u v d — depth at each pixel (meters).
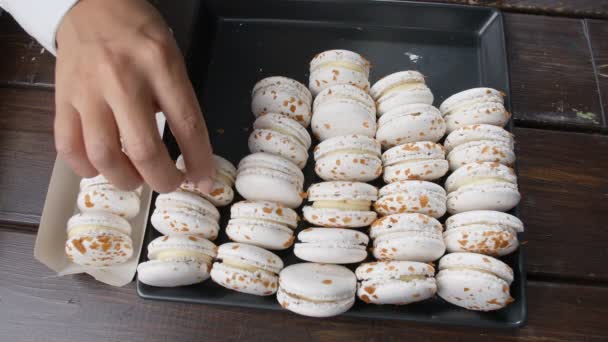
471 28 0.49
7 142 0.46
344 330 0.41
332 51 0.46
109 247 0.41
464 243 0.40
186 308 0.42
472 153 0.43
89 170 0.33
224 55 0.49
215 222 0.42
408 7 0.49
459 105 0.45
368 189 0.42
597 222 0.44
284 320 0.42
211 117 0.47
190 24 0.50
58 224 0.43
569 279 0.43
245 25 0.50
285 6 0.49
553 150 0.46
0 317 0.41
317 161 0.44
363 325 0.41
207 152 0.34
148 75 0.32
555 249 0.43
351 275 0.40
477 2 0.51
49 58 0.49
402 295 0.39
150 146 0.30
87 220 0.41
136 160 0.31
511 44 0.50
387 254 0.41
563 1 0.51
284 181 0.42
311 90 0.47
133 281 0.42
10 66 0.48
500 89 0.46
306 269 0.41
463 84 0.48
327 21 0.50
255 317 0.42
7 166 0.46
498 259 0.42
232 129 0.46
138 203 0.43
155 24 0.33
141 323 0.42
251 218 0.42
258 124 0.45
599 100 0.48
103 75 0.31
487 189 0.41
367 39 0.49
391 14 0.49
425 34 0.49
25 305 0.42
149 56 0.32
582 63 0.49
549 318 0.41
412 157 0.43
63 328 0.41
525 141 0.46
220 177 0.43
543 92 0.48
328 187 0.42
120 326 0.41
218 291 0.41
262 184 0.42
